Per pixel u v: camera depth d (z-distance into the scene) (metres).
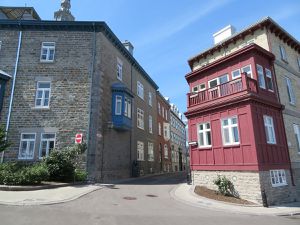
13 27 19.91
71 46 19.88
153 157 32.12
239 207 12.17
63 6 23.95
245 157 14.38
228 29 23.06
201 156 17.11
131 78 27.14
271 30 19.50
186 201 12.52
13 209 8.91
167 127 40.56
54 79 18.98
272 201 13.79
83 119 18.28
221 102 16.03
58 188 13.41
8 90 18.36
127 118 22.09
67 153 15.81
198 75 20.16
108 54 21.72
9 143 15.23
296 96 20.16
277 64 18.94
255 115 14.81
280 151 15.98
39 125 17.89
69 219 7.98
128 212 9.49
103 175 18.69
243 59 17.14
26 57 19.28
